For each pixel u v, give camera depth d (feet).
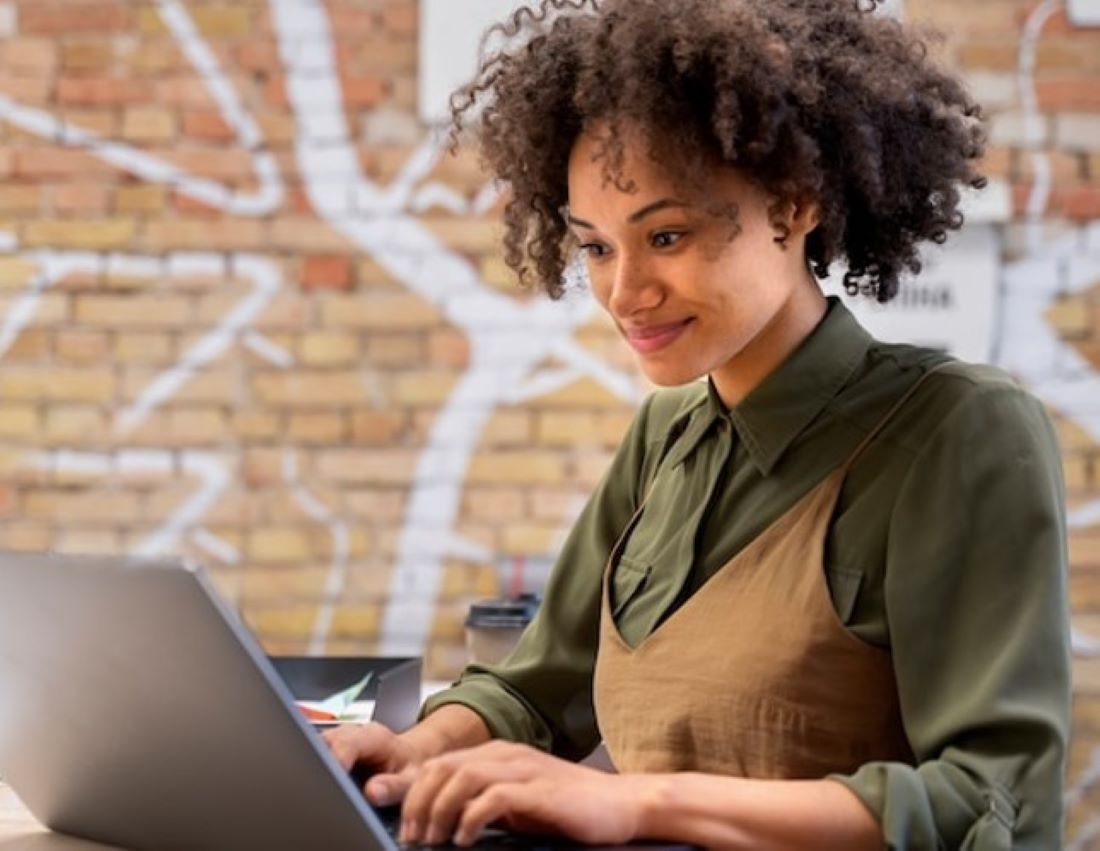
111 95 11.85
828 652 4.21
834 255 4.58
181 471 11.89
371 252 11.85
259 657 3.39
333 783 3.51
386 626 11.87
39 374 11.86
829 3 4.71
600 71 4.36
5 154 11.84
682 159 4.18
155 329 11.85
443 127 11.73
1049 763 3.91
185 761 3.82
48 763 4.32
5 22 11.82
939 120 4.80
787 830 3.76
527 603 7.76
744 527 4.54
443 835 3.73
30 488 11.88
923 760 4.08
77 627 3.66
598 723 5.04
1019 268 11.67
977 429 4.26
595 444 11.85
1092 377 11.66
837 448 4.47
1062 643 4.07
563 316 11.84
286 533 11.89
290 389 11.88
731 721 4.28
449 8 11.71
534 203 5.01
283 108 11.84
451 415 11.87
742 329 4.34
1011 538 4.15
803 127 4.40
